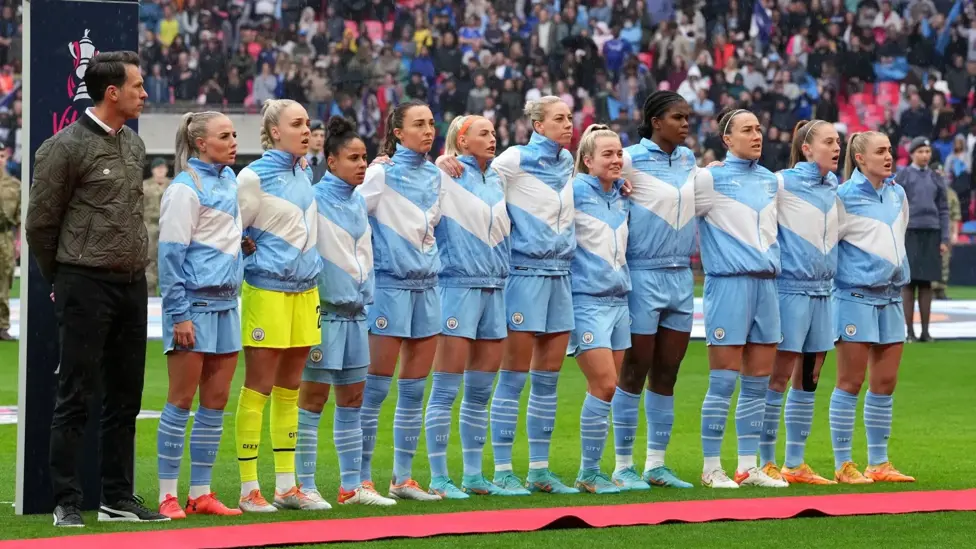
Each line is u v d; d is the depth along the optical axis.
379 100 32.38
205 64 31.69
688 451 11.52
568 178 9.49
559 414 13.59
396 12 34.03
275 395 8.71
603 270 9.47
